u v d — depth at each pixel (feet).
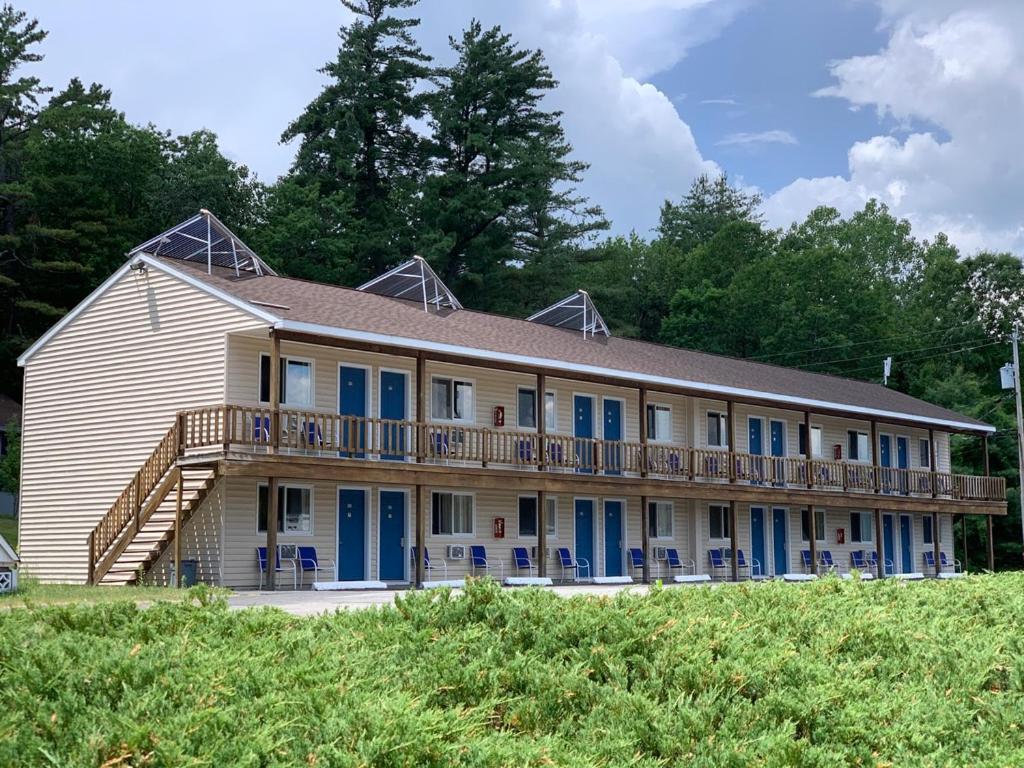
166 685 23.98
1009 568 194.80
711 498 116.16
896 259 290.97
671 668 28.89
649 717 25.79
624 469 108.47
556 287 226.58
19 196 183.52
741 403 128.67
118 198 193.57
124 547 84.12
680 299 237.66
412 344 89.30
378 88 216.54
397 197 212.64
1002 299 248.32
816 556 137.18
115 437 93.04
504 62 220.64
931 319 246.88
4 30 213.87
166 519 84.58
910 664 32.19
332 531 92.38
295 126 220.43
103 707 23.02
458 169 221.25
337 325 85.30
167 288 90.99
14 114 204.23
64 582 93.25
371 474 87.25
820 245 280.72
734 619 34.01
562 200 234.99
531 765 22.24
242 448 83.41
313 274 193.26
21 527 98.12
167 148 205.16
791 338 220.23
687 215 321.73
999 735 27.66
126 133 197.36
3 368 189.06
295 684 25.05
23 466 98.84
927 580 47.78
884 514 152.56
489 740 22.80
